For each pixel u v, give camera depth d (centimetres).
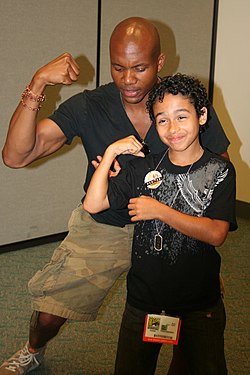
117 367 160
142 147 156
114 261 193
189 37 376
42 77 159
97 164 160
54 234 350
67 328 246
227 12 384
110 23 333
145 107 169
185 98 139
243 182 402
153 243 148
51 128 176
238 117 397
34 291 193
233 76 393
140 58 153
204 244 146
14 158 173
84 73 332
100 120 175
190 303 150
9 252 330
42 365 220
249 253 337
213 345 152
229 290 287
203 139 171
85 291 192
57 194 344
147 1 346
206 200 146
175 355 180
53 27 312
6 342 234
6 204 325
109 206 151
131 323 155
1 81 302
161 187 149
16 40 301
